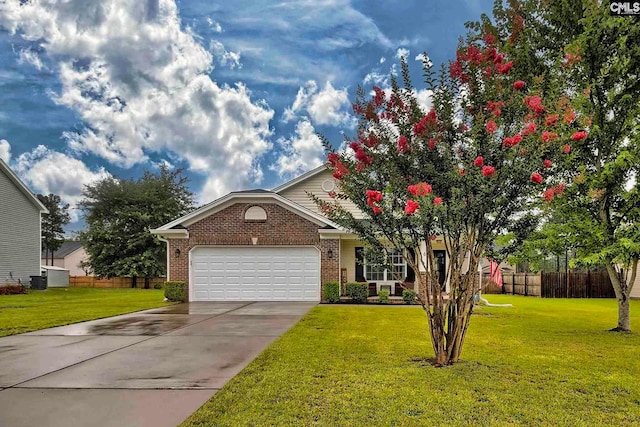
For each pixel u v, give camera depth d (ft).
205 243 52.34
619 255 26.78
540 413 13.43
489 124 16.65
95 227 120.06
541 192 19.07
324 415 13.19
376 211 18.38
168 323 32.63
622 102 27.91
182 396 14.96
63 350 22.66
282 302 50.55
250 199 52.75
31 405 14.10
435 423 12.62
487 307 46.65
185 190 134.51
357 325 31.01
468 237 18.72
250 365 19.04
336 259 51.93
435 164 18.44
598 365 19.25
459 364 19.17
